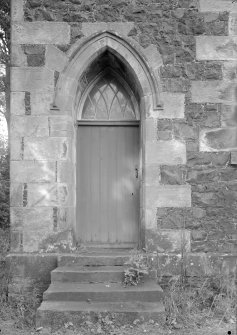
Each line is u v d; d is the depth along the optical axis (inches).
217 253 221.5
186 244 222.2
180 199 223.6
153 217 223.3
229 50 225.9
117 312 176.6
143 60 223.6
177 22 226.2
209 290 214.1
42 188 223.1
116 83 254.2
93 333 172.2
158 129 224.7
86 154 250.2
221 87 225.5
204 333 174.2
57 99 223.0
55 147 223.6
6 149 467.5
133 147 250.2
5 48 373.1
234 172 224.7
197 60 225.5
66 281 204.8
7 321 192.2
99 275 205.0
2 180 390.3
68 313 176.4
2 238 316.8
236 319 188.4
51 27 224.1
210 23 226.2
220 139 225.0
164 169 224.5
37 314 176.2
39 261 219.9
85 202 249.3
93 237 248.2
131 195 249.3
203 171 224.4
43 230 223.0
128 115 252.2
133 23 225.0
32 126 223.3
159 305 183.9
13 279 219.1
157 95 223.1
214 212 223.5
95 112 251.9
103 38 224.4
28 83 223.3
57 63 223.9
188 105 225.3
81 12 225.1
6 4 336.8
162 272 218.2
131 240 248.1
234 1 226.4
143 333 171.5
